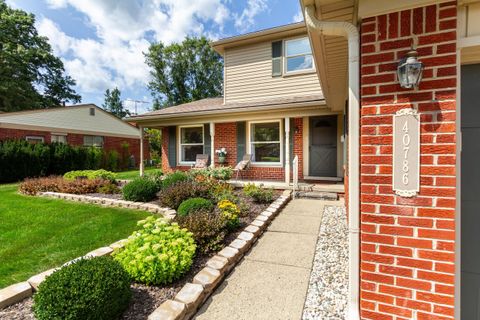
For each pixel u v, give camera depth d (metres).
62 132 14.33
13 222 4.62
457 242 1.80
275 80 8.80
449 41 1.71
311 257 3.25
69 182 7.58
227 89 9.59
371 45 1.89
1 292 2.25
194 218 3.62
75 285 1.86
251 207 5.36
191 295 2.25
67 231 4.14
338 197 6.42
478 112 1.94
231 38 9.02
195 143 9.67
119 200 6.10
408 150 1.80
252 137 8.62
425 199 1.77
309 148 7.91
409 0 1.77
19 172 10.89
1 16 21.56
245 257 3.28
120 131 18.16
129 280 2.21
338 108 6.56
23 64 22.83
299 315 2.17
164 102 29.42
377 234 1.89
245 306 2.30
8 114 11.89
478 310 1.92
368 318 1.92
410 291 1.81
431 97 1.75
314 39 2.66
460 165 1.96
